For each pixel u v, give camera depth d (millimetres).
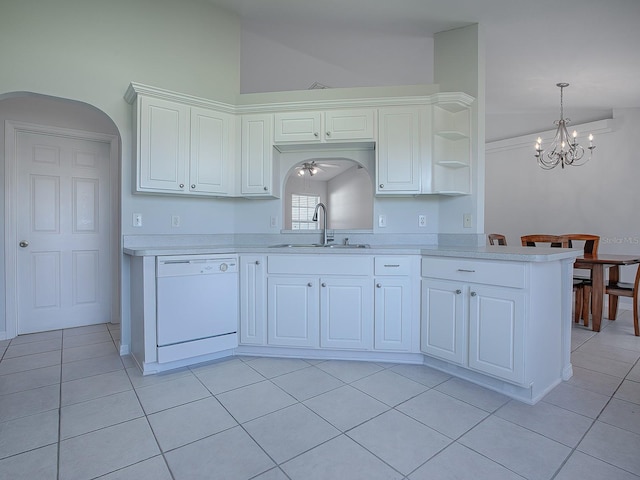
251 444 1601
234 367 2506
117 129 2717
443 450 1560
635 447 1581
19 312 3250
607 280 4059
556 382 2219
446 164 2912
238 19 3191
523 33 3064
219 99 3146
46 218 3375
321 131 2930
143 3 2826
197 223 3088
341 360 2643
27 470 1420
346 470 1432
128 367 2498
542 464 1467
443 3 2721
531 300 1957
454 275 2289
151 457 1508
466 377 2307
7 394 2078
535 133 5258
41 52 2465
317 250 2590
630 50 3305
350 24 3121
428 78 4227
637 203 4355
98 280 3646
